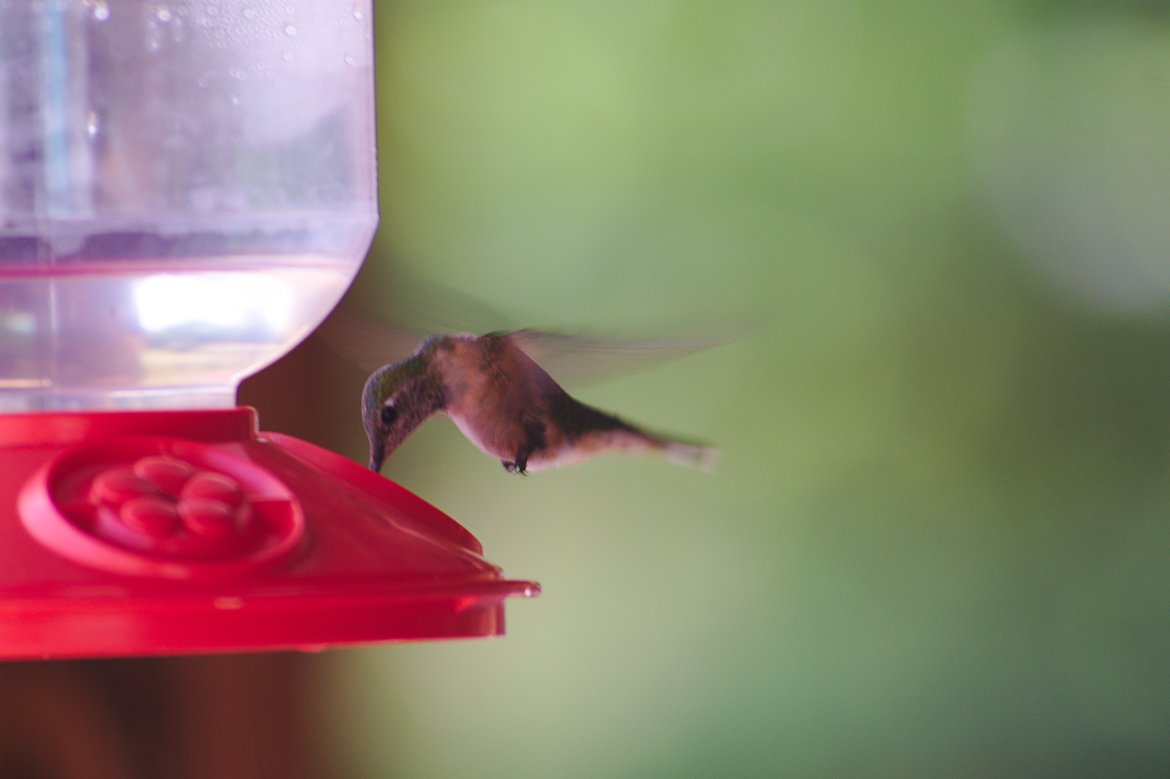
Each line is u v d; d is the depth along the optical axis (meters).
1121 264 11.35
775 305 10.78
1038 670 10.98
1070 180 11.38
